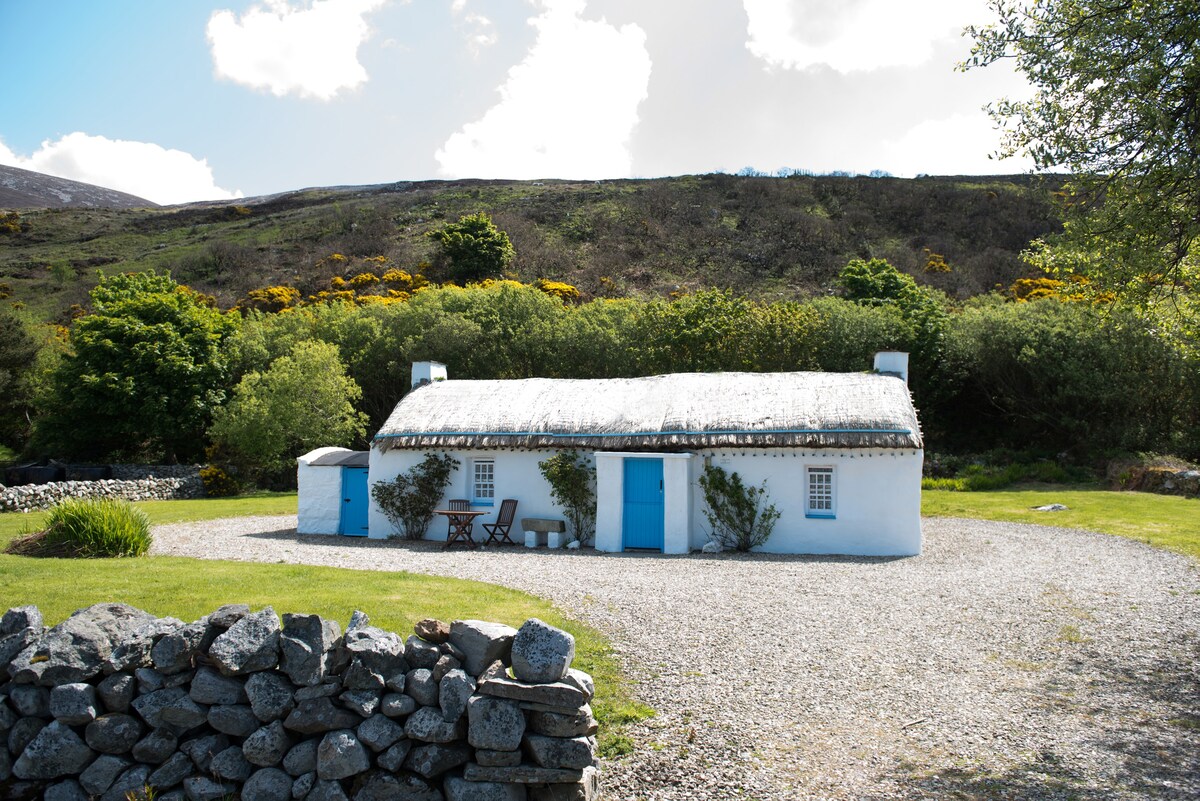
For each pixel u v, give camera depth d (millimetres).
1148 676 9781
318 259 68312
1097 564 16797
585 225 75312
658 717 8422
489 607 11789
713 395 21766
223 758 6914
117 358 36594
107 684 7008
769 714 8539
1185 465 29453
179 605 10727
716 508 20094
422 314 42531
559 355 40812
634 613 12266
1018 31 10578
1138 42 9555
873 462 19547
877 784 7031
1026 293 53812
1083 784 6965
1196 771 7211
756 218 74688
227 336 40562
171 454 37875
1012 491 29953
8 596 10945
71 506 15945
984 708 8766
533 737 6699
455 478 21969
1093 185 10523
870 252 65875
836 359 38938
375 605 11258
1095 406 34906
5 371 41750
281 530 23016
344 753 6730
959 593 14094
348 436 35375
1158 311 12516
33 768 6828
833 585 14820
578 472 20906
